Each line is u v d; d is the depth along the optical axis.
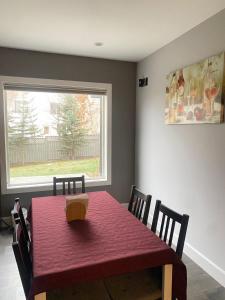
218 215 2.18
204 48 2.29
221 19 2.08
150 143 3.37
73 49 3.13
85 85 3.49
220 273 2.14
